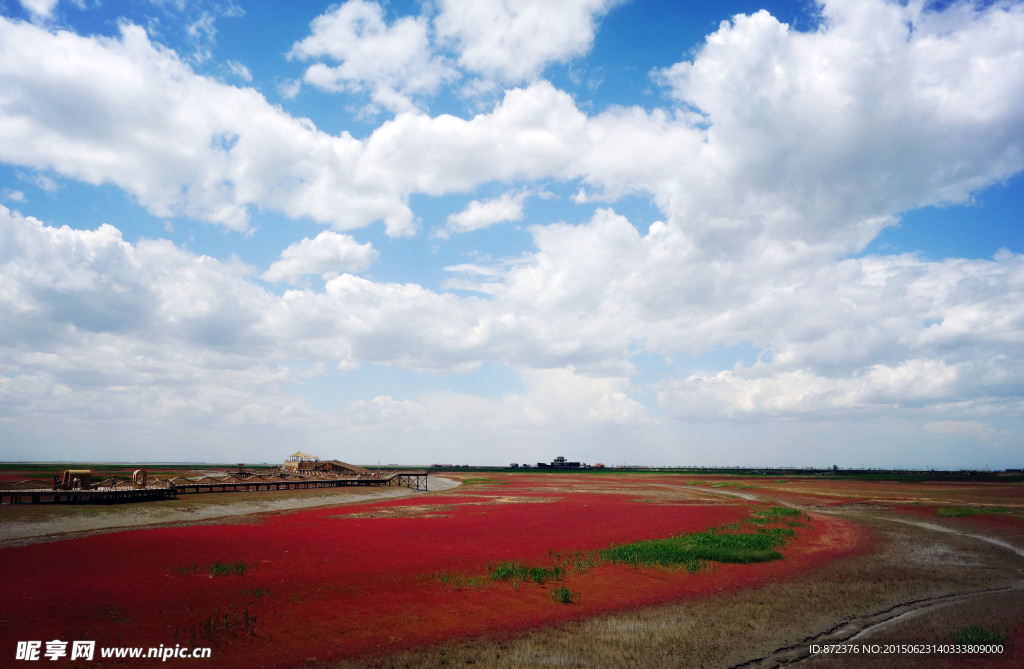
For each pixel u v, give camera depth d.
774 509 63.81
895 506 71.75
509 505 70.12
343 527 45.47
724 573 30.06
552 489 112.00
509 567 28.86
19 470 166.12
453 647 18.77
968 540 42.91
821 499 83.69
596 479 168.50
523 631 20.48
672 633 20.59
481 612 22.36
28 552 31.23
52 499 58.97
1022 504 72.56
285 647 18.02
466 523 49.16
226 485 86.56
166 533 40.47
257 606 21.70
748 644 19.62
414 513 58.66
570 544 37.62
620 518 54.59
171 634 18.42
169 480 75.00
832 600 25.09
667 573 29.55
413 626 20.48
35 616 19.44
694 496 91.56
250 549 33.34
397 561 30.59
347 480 104.88
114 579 24.78
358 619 20.92
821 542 40.84
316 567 28.53
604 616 22.45
